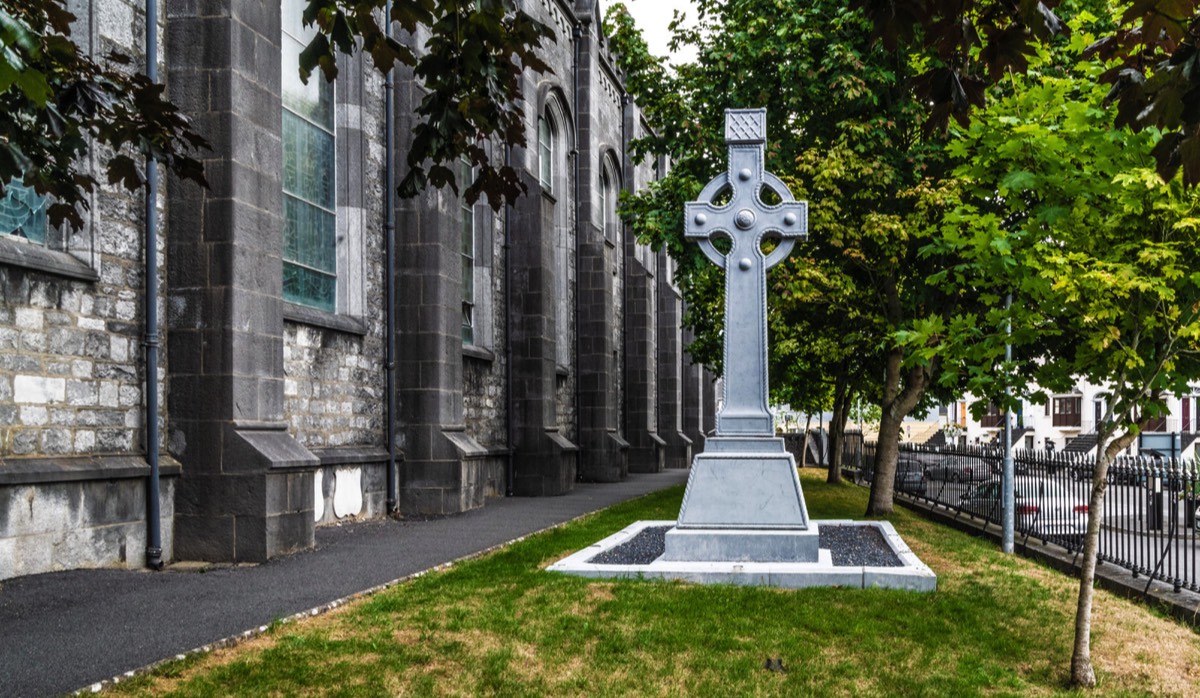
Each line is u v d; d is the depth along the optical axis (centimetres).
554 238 2661
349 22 396
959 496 1919
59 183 447
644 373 3594
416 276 1667
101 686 524
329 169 1543
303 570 979
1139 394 677
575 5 3012
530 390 2312
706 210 1095
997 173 754
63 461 919
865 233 1521
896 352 1769
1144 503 1129
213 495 1053
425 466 1652
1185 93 319
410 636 674
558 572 937
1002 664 671
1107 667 668
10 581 845
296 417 1377
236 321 1066
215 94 1073
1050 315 739
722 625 735
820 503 2142
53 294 923
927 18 357
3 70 222
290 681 560
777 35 1580
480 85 426
